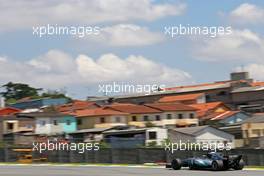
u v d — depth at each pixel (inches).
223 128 5142.7
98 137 5083.7
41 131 5954.7
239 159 2214.6
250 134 5009.8
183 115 6333.7
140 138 4475.9
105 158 3100.4
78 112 6294.3
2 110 7126.0
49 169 2405.3
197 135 4475.9
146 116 6181.1
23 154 3181.6
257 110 7155.5
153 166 2699.3
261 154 2795.3
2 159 3191.4
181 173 2034.9
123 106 6299.2
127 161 3053.6
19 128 5880.9
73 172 2181.3
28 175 2031.3
